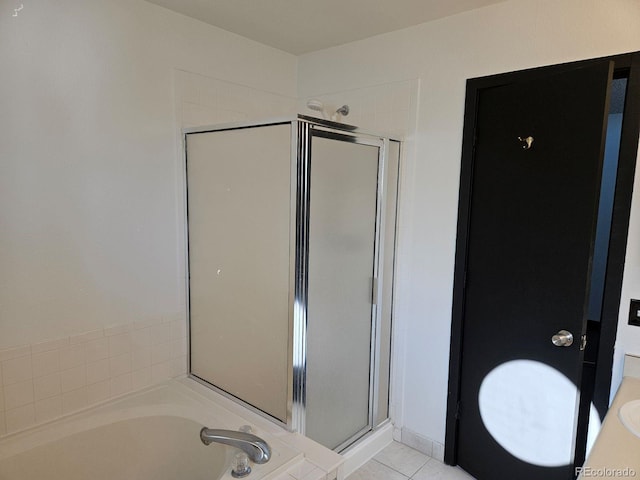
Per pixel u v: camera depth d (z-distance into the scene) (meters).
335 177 2.07
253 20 2.35
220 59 2.47
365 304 2.37
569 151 1.86
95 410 2.06
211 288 2.30
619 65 1.81
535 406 2.03
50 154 1.85
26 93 1.76
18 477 1.75
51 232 1.88
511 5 2.06
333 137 2.02
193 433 2.03
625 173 1.81
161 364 2.36
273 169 1.95
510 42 2.07
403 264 2.53
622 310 1.86
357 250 2.26
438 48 2.31
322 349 2.14
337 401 2.27
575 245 1.86
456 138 2.27
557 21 1.94
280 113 2.87
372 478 2.31
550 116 1.92
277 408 2.04
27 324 1.85
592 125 1.78
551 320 1.96
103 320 2.09
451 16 2.25
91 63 1.94
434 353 2.44
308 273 1.99
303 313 1.97
